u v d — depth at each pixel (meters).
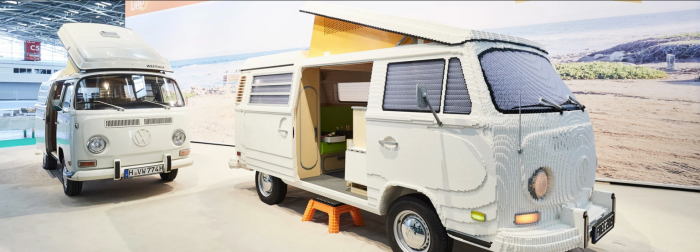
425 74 2.96
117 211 4.80
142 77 5.54
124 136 5.11
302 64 4.20
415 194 3.16
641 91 5.97
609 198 3.16
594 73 6.36
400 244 3.26
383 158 3.25
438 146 2.80
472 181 2.60
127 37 5.87
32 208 4.93
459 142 2.67
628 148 6.14
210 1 11.45
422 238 3.07
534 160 2.65
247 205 5.04
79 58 5.13
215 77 11.38
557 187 2.81
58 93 6.75
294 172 4.27
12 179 6.65
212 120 11.47
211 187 6.04
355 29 3.69
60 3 15.43
